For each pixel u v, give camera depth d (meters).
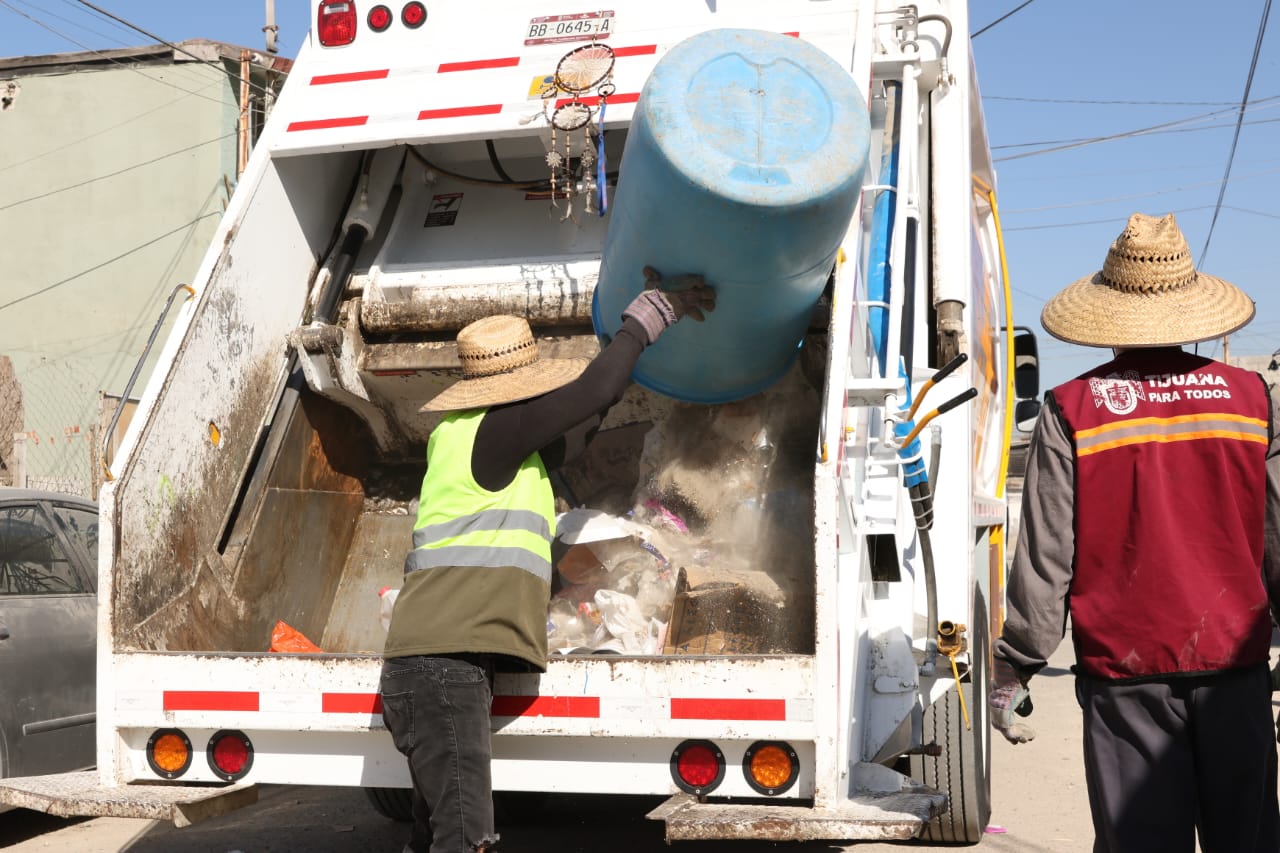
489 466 3.50
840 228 3.48
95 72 22.31
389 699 3.44
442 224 5.11
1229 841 2.88
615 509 4.62
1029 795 5.96
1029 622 3.02
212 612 4.32
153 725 3.81
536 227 4.99
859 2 4.39
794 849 4.94
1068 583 3.03
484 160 5.20
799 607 3.99
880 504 3.95
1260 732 2.86
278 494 4.68
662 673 3.47
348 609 5.04
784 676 3.39
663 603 4.07
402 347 4.89
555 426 3.44
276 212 4.71
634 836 5.14
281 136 4.66
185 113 22.03
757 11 4.42
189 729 3.84
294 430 4.77
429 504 3.57
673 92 3.36
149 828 5.48
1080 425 3.02
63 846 5.18
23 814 5.82
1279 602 2.97
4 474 15.88
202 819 3.61
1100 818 2.99
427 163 5.17
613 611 3.97
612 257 3.86
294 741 3.79
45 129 22.50
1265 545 2.95
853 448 3.82
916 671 4.05
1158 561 2.91
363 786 3.74
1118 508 2.97
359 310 4.92
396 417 5.16
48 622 5.50
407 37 4.73
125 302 22.30
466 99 4.52
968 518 4.48
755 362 3.98
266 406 4.65
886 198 4.36
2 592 5.41
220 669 3.77
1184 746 2.91
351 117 4.62
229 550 4.47
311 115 4.67
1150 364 3.05
